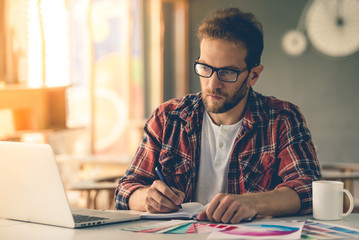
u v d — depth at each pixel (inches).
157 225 51.4
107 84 242.7
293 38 267.0
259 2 273.4
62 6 127.2
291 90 269.4
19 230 50.0
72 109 231.1
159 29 261.0
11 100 125.0
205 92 62.3
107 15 241.4
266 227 49.2
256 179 67.0
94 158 140.6
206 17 65.0
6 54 124.6
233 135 67.9
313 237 45.3
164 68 268.5
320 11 259.8
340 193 54.5
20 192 53.8
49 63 125.0
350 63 256.7
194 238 45.3
